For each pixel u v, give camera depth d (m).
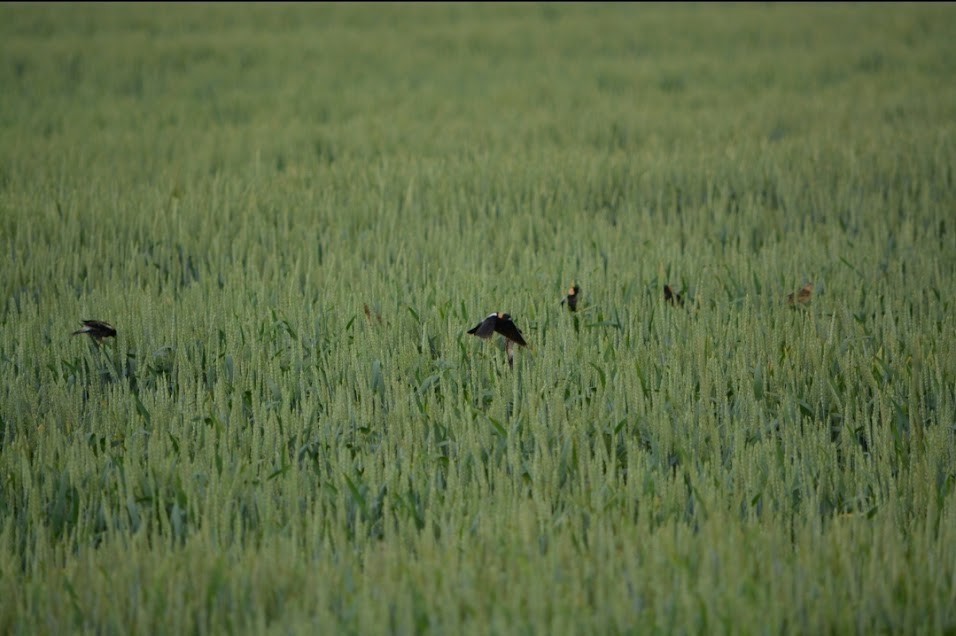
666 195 40.88
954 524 16.22
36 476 17.97
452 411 20.25
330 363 22.86
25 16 105.25
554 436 19.77
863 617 14.02
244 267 31.55
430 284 28.58
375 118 58.12
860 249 32.38
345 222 36.28
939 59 76.19
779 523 16.48
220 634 13.73
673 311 26.09
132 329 24.55
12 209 35.66
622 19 108.31
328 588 14.44
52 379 22.05
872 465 18.78
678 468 18.14
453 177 42.06
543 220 35.94
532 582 14.18
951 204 37.81
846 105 59.38
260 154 48.88
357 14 114.94
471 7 121.56
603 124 54.53
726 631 13.56
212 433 19.16
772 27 97.62
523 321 25.02
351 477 18.27
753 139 50.78
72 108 62.94
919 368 22.48
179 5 121.00
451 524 16.14
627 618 13.82
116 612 14.12
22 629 13.98
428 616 13.89
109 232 34.91
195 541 15.70
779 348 24.00
